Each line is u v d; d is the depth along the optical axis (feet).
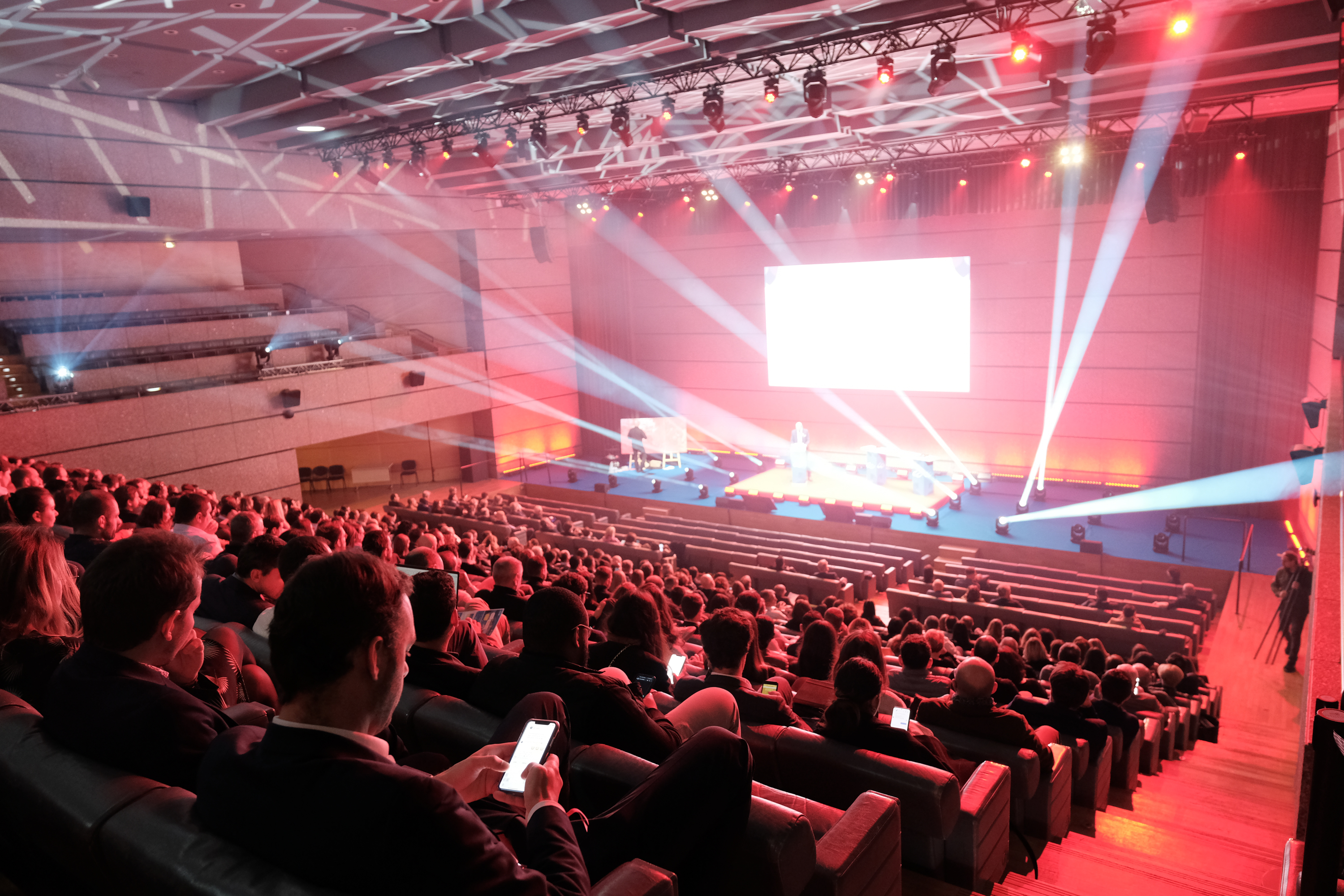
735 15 31.35
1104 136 51.06
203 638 9.73
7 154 42.32
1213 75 38.32
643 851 6.59
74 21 31.19
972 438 65.87
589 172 65.26
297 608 4.96
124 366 49.67
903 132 53.11
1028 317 62.18
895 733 11.85
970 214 61.57
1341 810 5.80
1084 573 49.21
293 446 57.98
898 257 66.13
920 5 30.63
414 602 10.36
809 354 71.26
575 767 7.89
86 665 6.70
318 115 46.78
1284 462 53.98
